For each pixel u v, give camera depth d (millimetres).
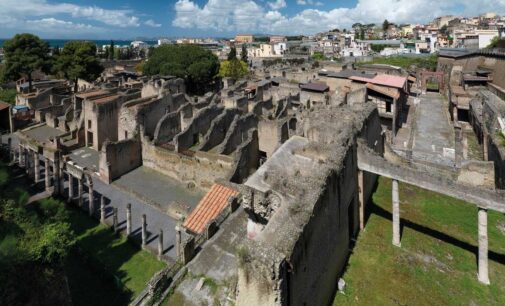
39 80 105625
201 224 30562
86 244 34625
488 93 69062
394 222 30328
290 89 78312
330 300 23969
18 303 19688
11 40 88438
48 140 57969
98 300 27688
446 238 32219
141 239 34594
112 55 185750
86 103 56750
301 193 21469
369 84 63750
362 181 31438
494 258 30391
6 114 66250
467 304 25641
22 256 20438
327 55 177125
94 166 50875
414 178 28578
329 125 33906
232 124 47250
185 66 97125
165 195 42906
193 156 44219
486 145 48656
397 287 25859
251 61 185750
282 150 31703
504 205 25297
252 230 25922
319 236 21109
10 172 47375
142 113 51188
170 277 24859
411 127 64938
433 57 132375
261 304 15938
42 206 31438
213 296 23281
